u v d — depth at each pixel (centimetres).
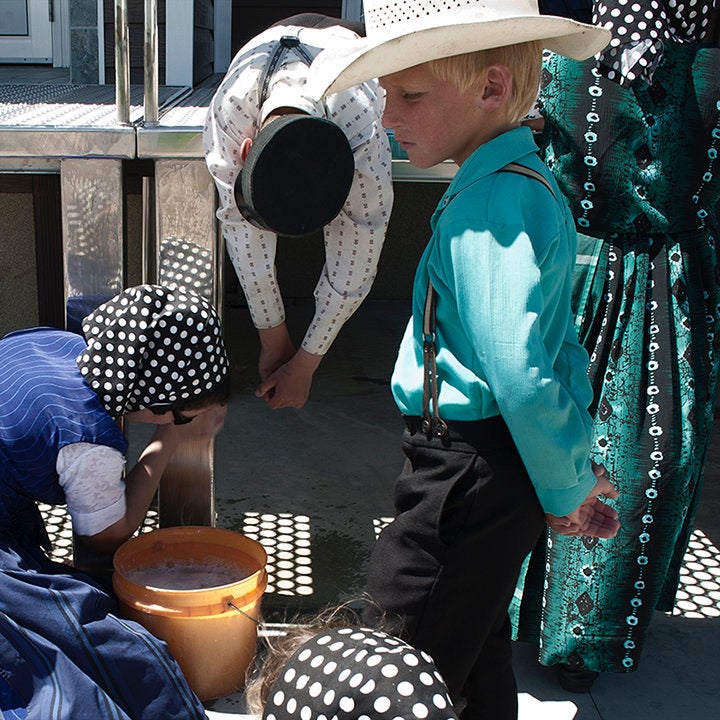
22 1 545
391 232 575
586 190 198
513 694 185
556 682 226
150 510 304
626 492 204
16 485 194
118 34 209
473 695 184
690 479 206
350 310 209
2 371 199
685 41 193
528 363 139
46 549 215
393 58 144
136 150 213
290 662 127
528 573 218
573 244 162
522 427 143
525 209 148
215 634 204
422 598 159
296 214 181
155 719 181
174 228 220
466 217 146
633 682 228
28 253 409
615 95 190
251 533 296
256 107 188
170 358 198
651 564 207
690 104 190
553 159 200
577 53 163
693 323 202
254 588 209
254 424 390
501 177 150
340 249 202
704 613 262
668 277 200
